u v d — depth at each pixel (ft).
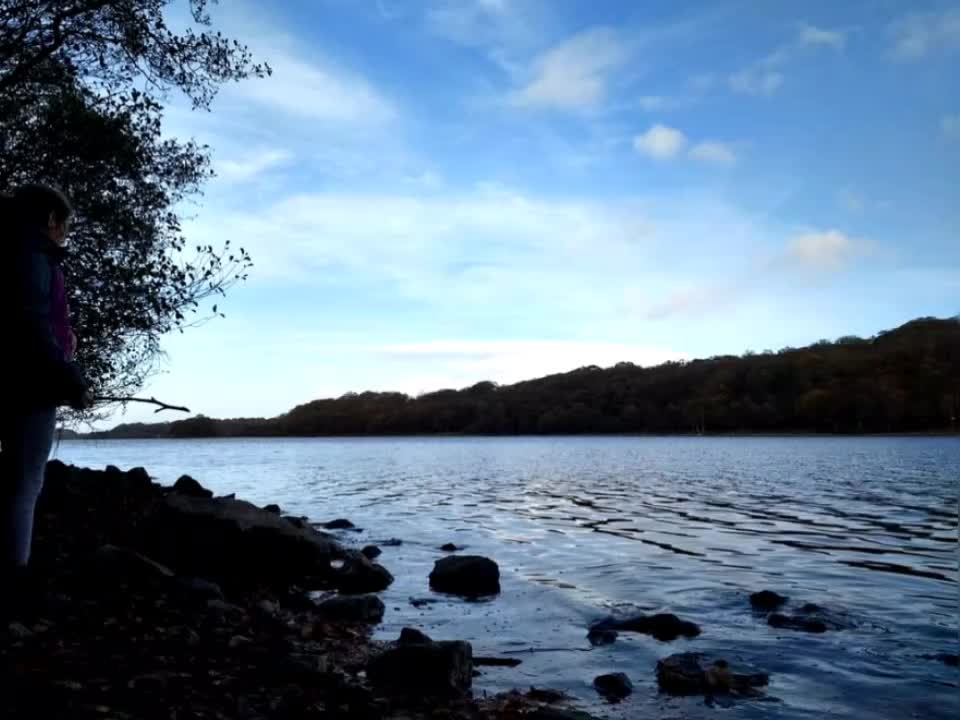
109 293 43.88
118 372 49.62
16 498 17.01
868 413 353.72
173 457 263.08
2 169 39.81
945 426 339.16
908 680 22.98
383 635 28.14
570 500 86.94
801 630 28.94
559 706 20.58
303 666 19.42
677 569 42.29
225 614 25.44
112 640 18.84
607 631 28.45
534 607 33.40
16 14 38.27
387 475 143.43
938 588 36.70
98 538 34.45
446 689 21.01
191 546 36.99
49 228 17.15
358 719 16.66
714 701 21.26
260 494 100.68
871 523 62.80
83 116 40.32
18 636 17.30
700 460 188.96
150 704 14.94
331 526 63.05
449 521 67.15
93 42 41.98
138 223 44.45
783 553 47.67
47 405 16.63
